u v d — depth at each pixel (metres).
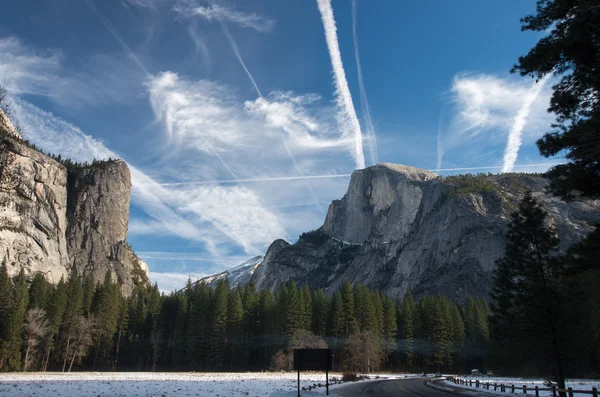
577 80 19.58
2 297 89.69
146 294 178.50
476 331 120.06
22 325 88.00
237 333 109.19
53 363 99.62
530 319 35.78
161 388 38.16
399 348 115.00
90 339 100.62
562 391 29.67
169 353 124.12
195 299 124.94
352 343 99.44
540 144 20.78
